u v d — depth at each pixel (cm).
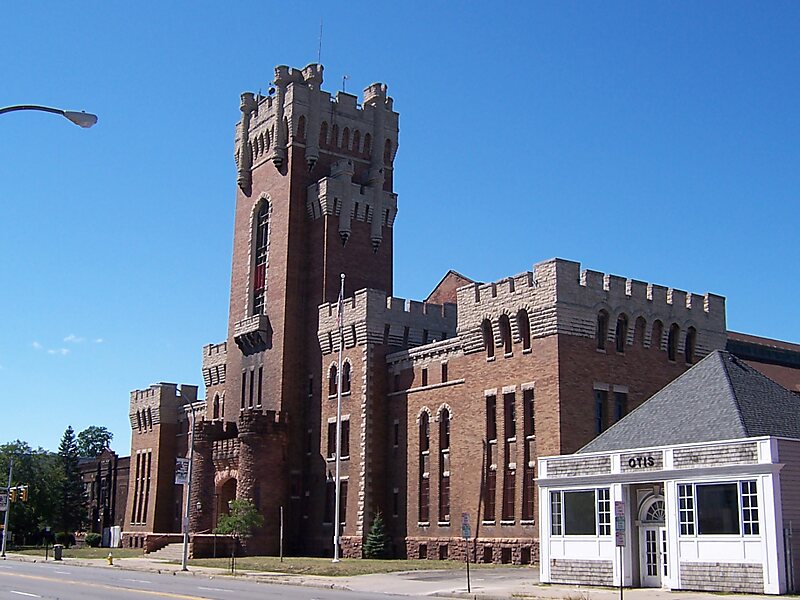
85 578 5097
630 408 6112
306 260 8512
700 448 4019
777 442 3803
